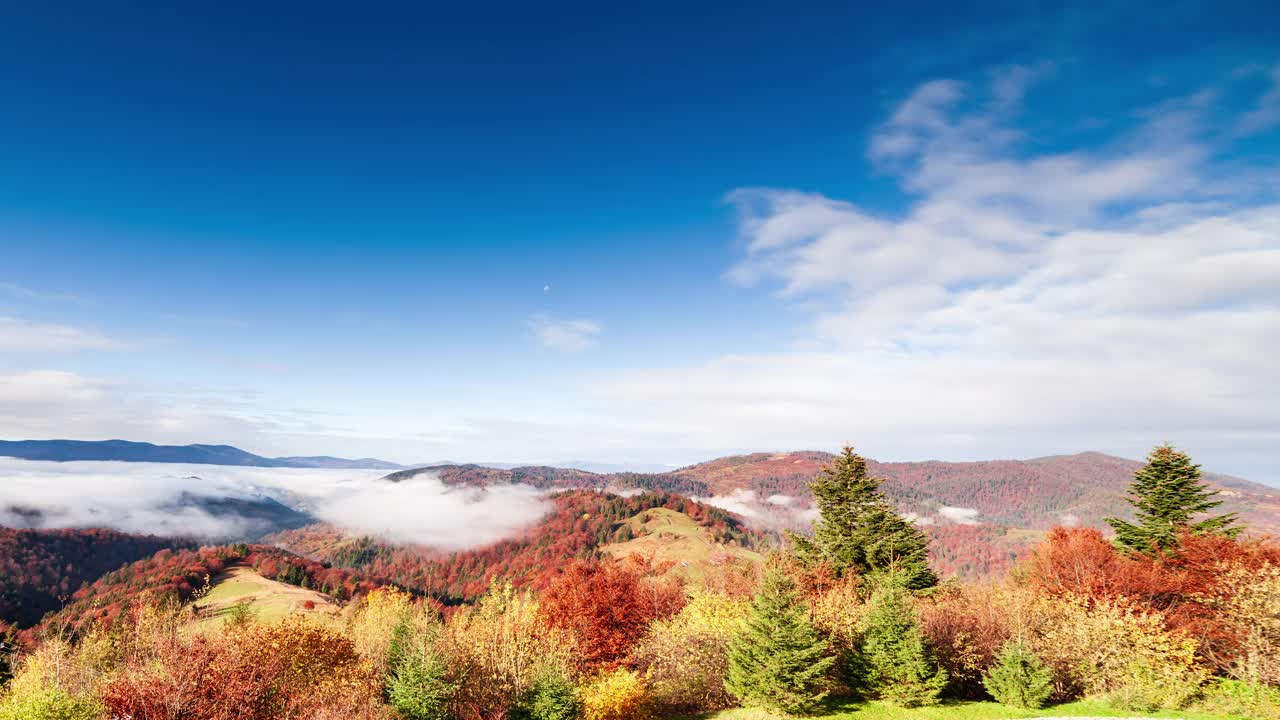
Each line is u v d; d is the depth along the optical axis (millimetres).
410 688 29359
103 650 38281
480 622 36656
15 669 44875
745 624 30812
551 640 34875
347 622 59312
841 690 30969
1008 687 27391
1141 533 47906
